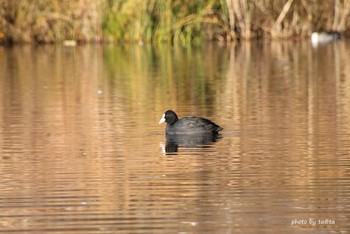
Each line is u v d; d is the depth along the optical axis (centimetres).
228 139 1714
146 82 2731
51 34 4253
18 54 3778
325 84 2591
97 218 1186
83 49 3997
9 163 1523
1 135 1800
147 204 1246
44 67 3238
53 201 1267
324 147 1616
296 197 1268
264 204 1236
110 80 2803
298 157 1531
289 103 2206
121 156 1567
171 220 1173
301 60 3356
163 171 1441
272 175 1400
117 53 3784
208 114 2052
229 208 1220
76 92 2498
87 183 1369
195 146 1648
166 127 1795
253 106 2167
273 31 4294
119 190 1322
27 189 1335
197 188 1326
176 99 2330
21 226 1159
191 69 3106
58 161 1533
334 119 1933
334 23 4344
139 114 2069
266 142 1677
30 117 2038
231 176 1398
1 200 1276
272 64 3222
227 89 2516
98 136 1775
